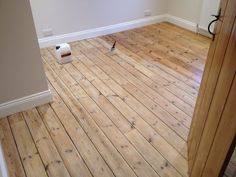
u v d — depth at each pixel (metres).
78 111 2.24
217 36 1.28
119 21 3.98
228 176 1.41
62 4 3.31
